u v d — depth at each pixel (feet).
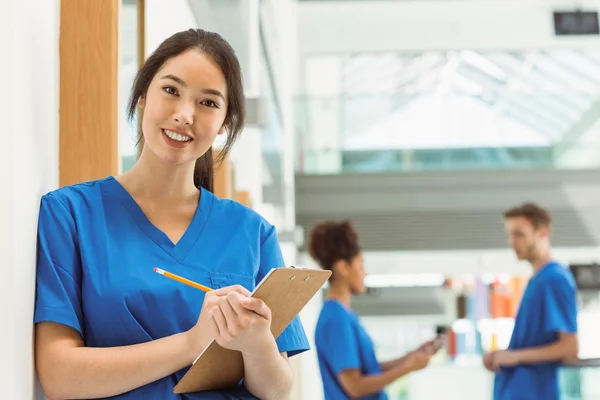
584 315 44.27
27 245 4.91
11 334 4.60
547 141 42.63
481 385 22.98
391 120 42.63
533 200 42.65
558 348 14.05
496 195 42.65
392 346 33.76
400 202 42.68
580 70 57.82
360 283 13.39
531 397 14.21
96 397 4.97
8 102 4.75
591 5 52.37
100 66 7.57
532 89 59.82
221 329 4.75
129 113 5.59
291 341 5.76
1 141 4.71
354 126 42.52
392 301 49.78
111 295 5.13
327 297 13.37
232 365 5.18
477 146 42.75
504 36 53.98
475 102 42.52
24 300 4.81
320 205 42.57
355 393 12.85
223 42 5.49
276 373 5.17
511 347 14.64
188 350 4.90
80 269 5.24
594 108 41.39
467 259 45.88
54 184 6.04
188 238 5.52
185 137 5.28
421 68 59.31
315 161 42.75
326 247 13.24
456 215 42.63
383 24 53.67
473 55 57.62
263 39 20.51
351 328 13.12
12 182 4.68
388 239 42.42
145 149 5.49
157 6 11.26
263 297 4.81
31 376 4.93
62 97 7.54
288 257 27.61
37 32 5.37
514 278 49.14
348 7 52.08
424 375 23.17
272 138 24.91
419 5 51.78
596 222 42.29
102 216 5.37
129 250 5.30
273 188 25.89
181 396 5.16
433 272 46.26
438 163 42.83
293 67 53.16
